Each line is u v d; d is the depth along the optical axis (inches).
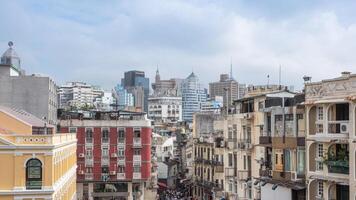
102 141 3186.5
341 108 1489.9
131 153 3213.6
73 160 2605.8
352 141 1401.3
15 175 1680.6
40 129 1973.4
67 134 2277.3
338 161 1457.9
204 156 3309.5
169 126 5812.0
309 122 1587.1
